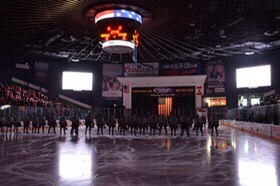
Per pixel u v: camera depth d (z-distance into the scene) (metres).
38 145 15.85
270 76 40.00
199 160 10.90
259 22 26.98
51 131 28.70
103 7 17.97
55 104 39.16
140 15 19.00
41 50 39.09
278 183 7.36
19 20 20.62
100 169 9.13
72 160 10.84
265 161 10.67
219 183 7.34
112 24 18.39
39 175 8.23
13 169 9.10
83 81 46.72
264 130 21.08
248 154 12.47
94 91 47.53
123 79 38.53
